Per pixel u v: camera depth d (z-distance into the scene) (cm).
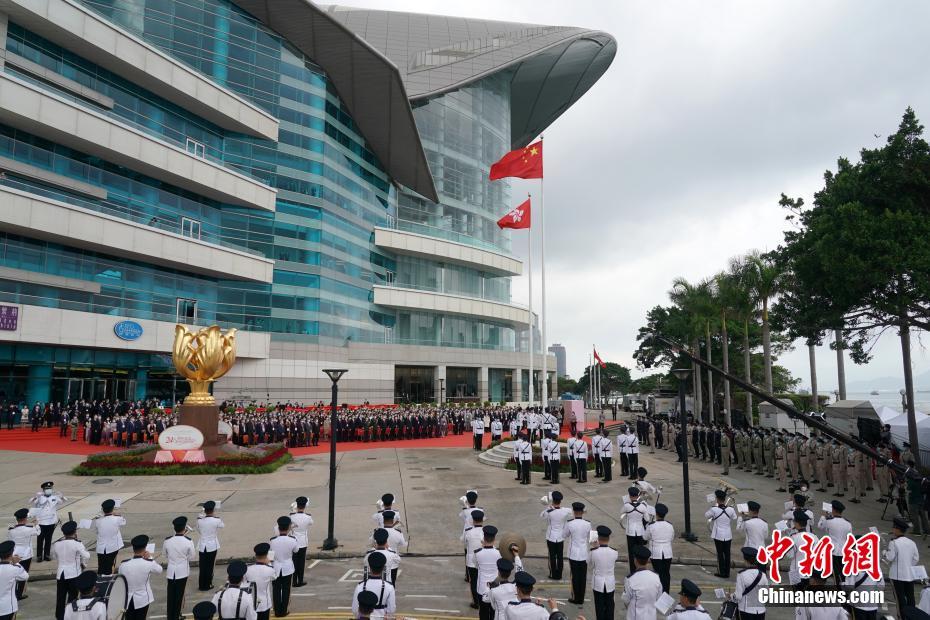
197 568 1250
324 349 5066
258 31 4897
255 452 2531
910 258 1560
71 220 3497
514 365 6844
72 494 1917
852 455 1831
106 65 3834
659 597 780
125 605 827
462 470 2455
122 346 3859
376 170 6188
